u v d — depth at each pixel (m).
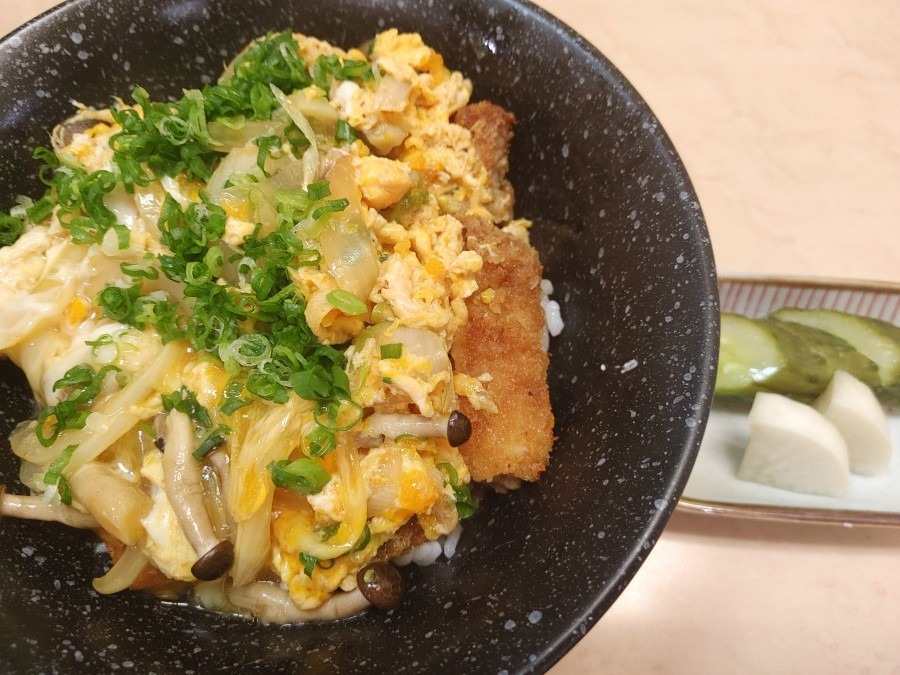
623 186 0.17
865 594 0.20
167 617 0.15
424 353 0.16
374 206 0.18
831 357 0.23
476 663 0.13
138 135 0.17
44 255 0.17
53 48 0.18
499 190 0.21
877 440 0.22
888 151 0.27
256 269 0.16
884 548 0.21
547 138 0.19
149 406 0.15
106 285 0.17
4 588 0.13
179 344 0.16
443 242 0.18
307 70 0.20
